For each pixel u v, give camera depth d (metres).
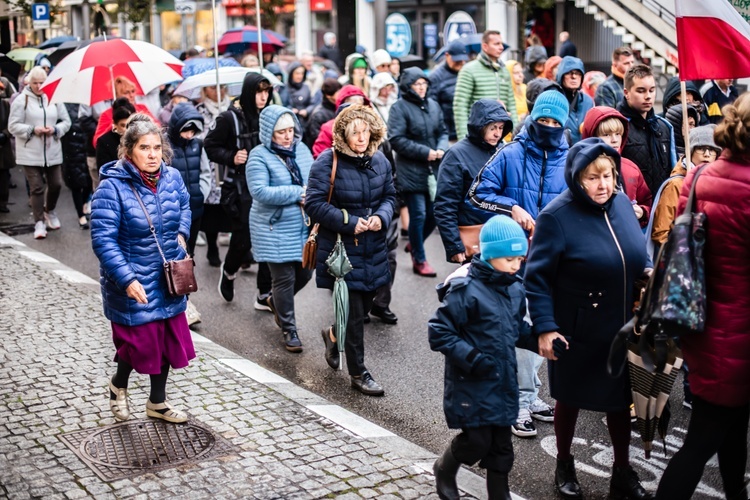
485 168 7.49
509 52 27.52
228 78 13.77
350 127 8.03
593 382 5.84
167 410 7.03
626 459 6.01
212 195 12.07
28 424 6.96
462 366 5.45
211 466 6.24
